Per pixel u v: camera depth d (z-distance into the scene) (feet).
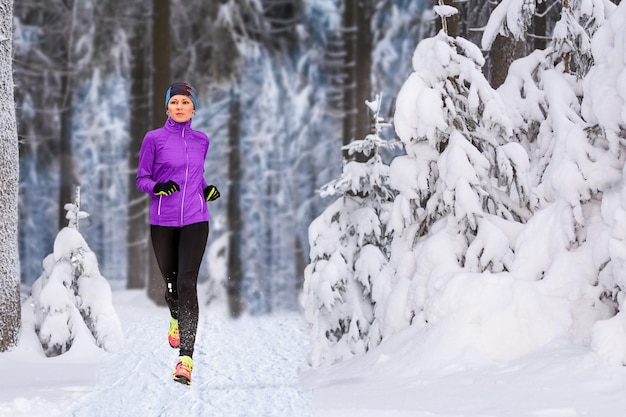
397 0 76.23
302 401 19.19
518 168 26.25
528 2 31.35
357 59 67.67
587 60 28.45
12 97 33.47
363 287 32.96
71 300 34.35
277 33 77.61
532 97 28.96
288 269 89.40
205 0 67.31
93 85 75.66
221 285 79.82
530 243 23.56
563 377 19.39
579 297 22.40
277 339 35.06
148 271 63.21
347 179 33.86
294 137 83.82
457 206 25.29
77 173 81.10
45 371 28.99
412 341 24.00
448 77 26.37
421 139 27.02
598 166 23.04
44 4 72.79
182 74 69.36
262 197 87.86
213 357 26.53
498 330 22.30
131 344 30.53
